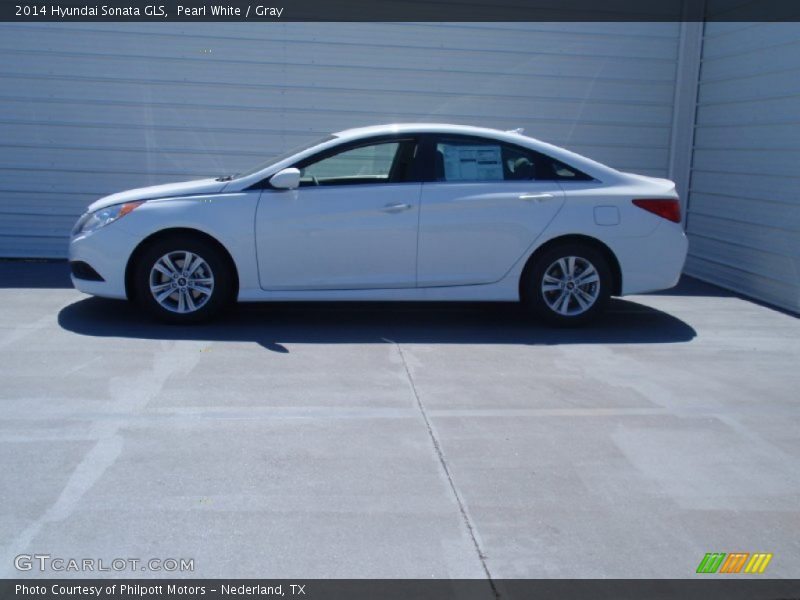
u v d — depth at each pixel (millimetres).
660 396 5582
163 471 4258
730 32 9492
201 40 9531
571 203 7004
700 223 10156
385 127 7086
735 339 7094
